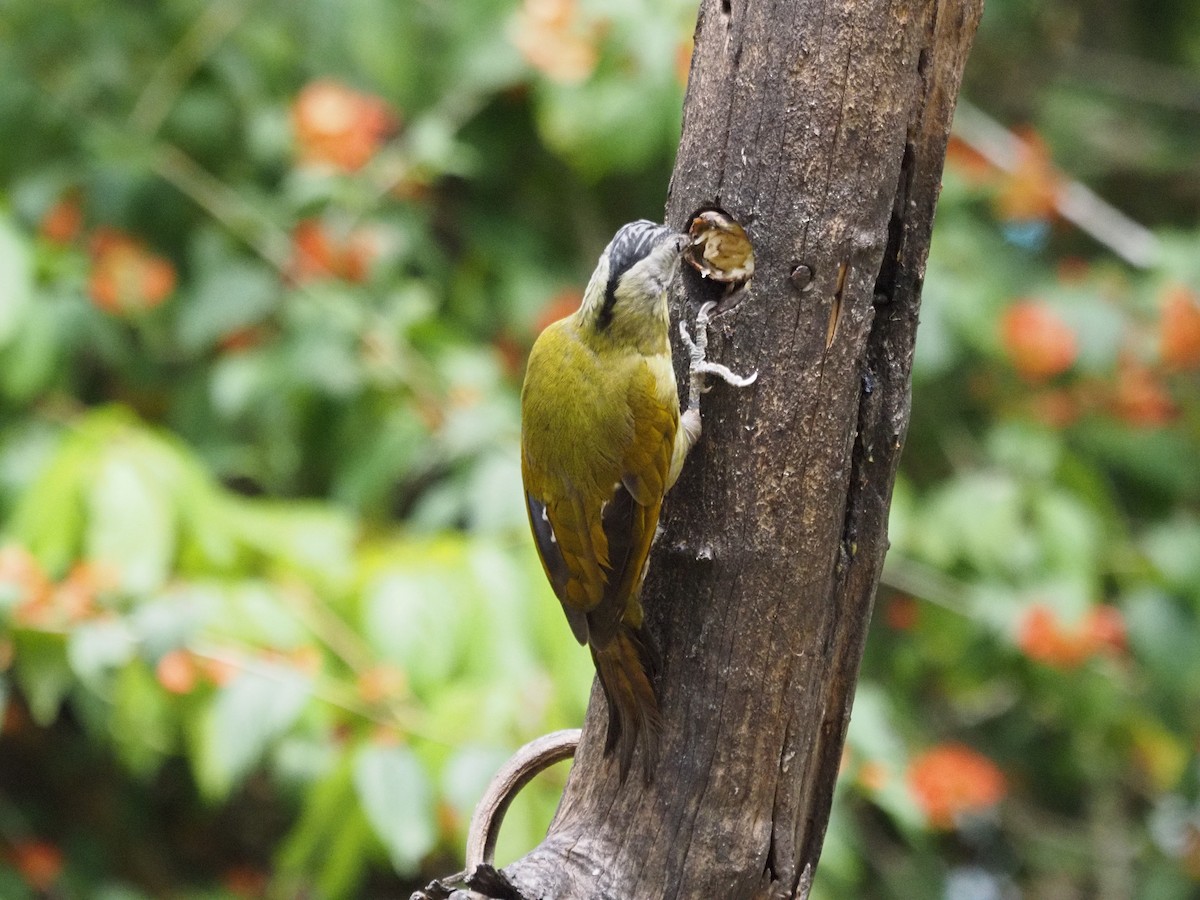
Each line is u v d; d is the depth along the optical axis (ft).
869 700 35.81
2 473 37.55
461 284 43.57
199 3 43.14
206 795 37.37
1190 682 40.34
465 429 36.70
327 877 33.50
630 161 39.01
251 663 32.48
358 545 37.27
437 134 39.96
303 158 40.14
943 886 47.96
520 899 21.59
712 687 23.39
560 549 24.17
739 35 22.90
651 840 23.54
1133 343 42.52
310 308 38.58
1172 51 55.57
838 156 22.56
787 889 24.00
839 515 23.41
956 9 22.72
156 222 42.06
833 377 22.91
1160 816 49.73
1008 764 49.03
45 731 46.50
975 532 39.73
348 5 43.39
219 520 34.47
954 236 42.63
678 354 24.32
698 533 23.47
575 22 39.27
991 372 44.24
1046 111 53.78
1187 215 54.90
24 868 41.39
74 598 32.01
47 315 37.60
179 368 43.45
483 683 32.86
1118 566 41.98
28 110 41.86
